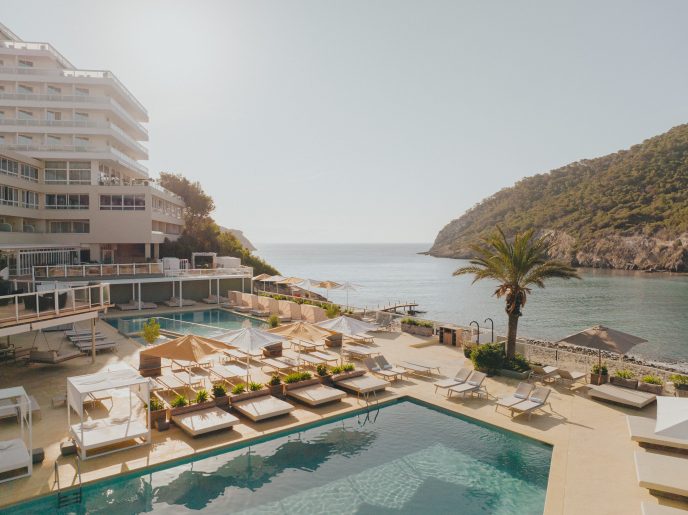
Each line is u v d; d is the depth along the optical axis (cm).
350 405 1495
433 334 2541
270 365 1827
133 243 4603
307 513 930
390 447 1235
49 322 1680
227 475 1084
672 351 3756
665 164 13988
